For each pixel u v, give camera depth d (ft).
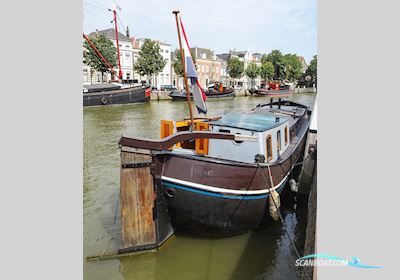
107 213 26.09
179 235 22.53
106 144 48.67
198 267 19.30
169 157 20.12
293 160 29.99
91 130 60.13
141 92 112.16
